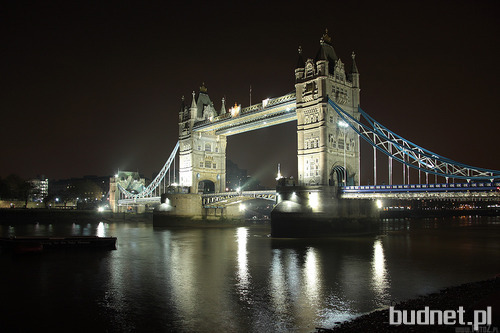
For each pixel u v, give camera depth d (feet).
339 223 251.39
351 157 275.59
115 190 600.80
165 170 459.32
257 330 83.10
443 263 155.12
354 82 282.97
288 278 129.29
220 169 422.41
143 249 204.13
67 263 160.45
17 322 89.15
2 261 164.76
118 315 93.40
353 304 99.55
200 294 110.63
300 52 281.95
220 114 399.65
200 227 392.68
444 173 225.97
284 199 261.44
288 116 305.94
